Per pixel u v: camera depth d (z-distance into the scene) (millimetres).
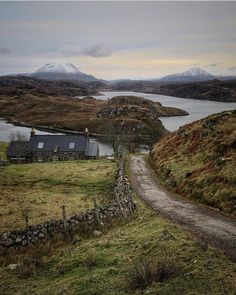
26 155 106875
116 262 21516
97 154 107875
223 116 63031
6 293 19953
